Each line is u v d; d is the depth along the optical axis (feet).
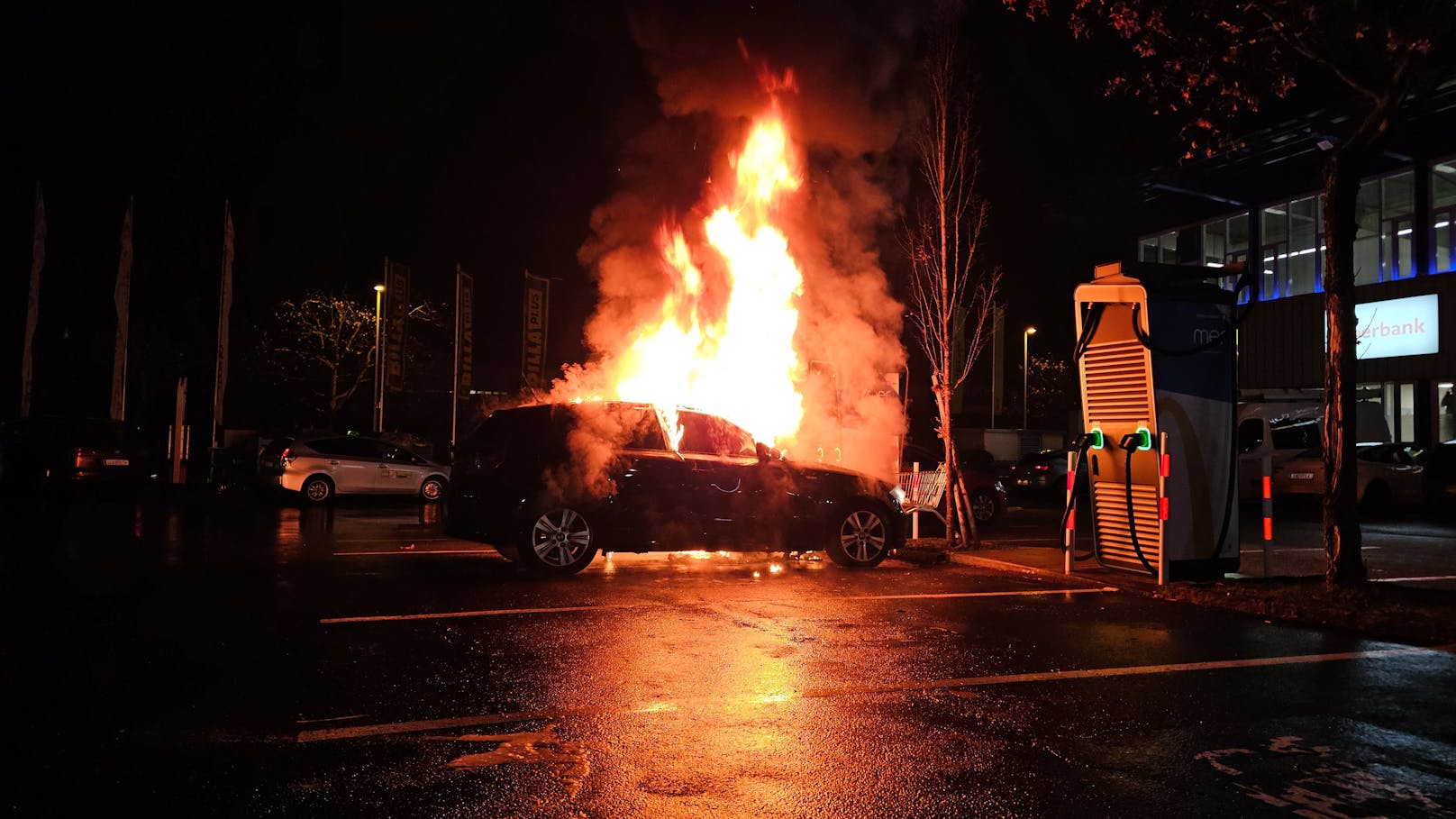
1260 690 18.02
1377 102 27.53
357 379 115.96
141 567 31.35
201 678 17.80
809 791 12.82
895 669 19.35
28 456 60.95
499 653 20.06
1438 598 26.08
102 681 17.53
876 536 34.32
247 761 13.62
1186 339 30.25
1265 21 30.14
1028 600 27.66
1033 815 12.14
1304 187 99.30
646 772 13.41
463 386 96.43
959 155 42.22
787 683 18.13
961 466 56.75
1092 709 16.69
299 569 31.48
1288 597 26.32
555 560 30.58
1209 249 111.14
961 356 54.54
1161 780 13.35
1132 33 31.24
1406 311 89.40
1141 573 31.07
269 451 65.67
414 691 17.16
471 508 30.71
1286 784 13.26
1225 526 30.50
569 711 16.15
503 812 11.98
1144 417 30.30
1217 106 32.48
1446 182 87.86
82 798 12.26
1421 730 15.67
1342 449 27.78
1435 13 26.03
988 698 17.29
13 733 14.74
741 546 32.40
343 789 12.64
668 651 20.45
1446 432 87.45
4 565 31.12
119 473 63.00
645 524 31.27
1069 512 32.27
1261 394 90.63
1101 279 31.37
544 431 31.01
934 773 13.53
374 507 62.95
